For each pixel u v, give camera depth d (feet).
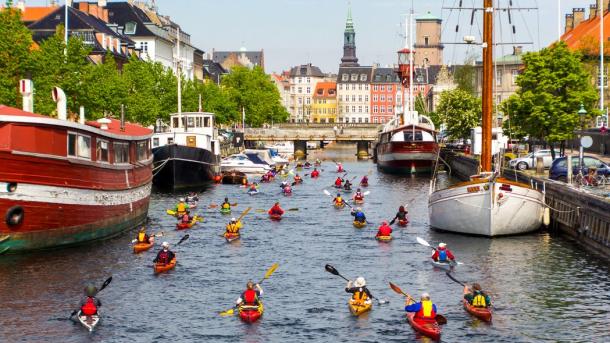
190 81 500.33
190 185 312.09
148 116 362.74
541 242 179.83
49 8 526.16
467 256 166.09
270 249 177.27
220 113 539.29
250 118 624.18
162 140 325.83
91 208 170.81
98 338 113.80
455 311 126.72
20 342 111.65
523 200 183.52
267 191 311.68
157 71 431.84
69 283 141.18
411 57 416.46
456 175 393.91
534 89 288.51
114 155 186.60
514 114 291.38
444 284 143.95
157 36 612.70
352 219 225.76
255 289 128.98
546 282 143.54
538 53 287.07
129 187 195.83
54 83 259.60
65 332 116.06
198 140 329.52
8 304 128.26
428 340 112.98
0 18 244.01
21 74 245.86
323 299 134.10
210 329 118.21
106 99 301.63
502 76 539.70
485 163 195.72
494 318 123.03
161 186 307.99
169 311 126.82
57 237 161.79
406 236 192.75
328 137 618.85
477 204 184.75
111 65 359.66
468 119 487.20
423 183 350.64
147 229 202.90
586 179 209.46
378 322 121.29
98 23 520.83
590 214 168.76
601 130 317.42
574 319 122.11
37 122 151.33
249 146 636.89
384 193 304.30
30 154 150.51
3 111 153.28
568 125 280.31
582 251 168.76
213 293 137.69
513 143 396.57
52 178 155.94
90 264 155.53
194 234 197.26
